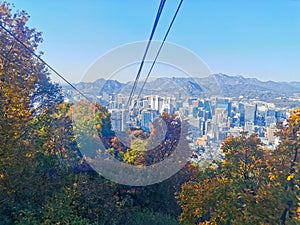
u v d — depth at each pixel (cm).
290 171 775
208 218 921
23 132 1028
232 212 788
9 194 864
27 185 909
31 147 977
